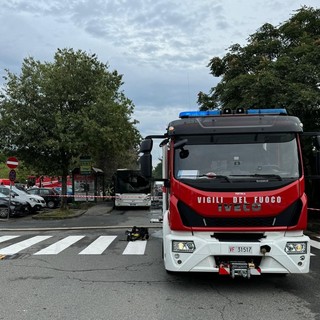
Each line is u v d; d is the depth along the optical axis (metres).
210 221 6.22
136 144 29.11
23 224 18.72
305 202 6.29
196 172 6.46
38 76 23.39
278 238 6.14
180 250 6.17
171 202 6.43
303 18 18.38
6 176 65.56
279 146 6.53
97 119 23.23
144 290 6.64
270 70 16.03
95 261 9.19
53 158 24.44
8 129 22.72
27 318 5.29
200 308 5.67
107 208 27.88
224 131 6.58
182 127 6.65
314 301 6.01
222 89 18.61
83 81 23.94
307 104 14.81
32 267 8.54
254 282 7.15
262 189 6.21
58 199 30.19
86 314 5.43
